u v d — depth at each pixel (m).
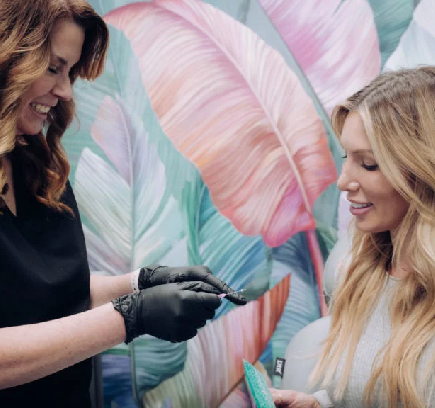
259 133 1.60
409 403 0.78
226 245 1.59
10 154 0.90
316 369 0.96
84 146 1.49
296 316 1.63
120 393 1.52
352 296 0.96
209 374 1.57
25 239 0.85
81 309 0.94
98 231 1.50
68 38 0.77
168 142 1.54
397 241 0.85
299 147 1.62
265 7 1.58
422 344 0.79
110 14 1.49
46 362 0.69
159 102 1.53
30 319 0.80
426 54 1.64
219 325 1.58
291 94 1.61
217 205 1.58
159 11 1.52
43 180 0.92
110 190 1.51
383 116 0.80
